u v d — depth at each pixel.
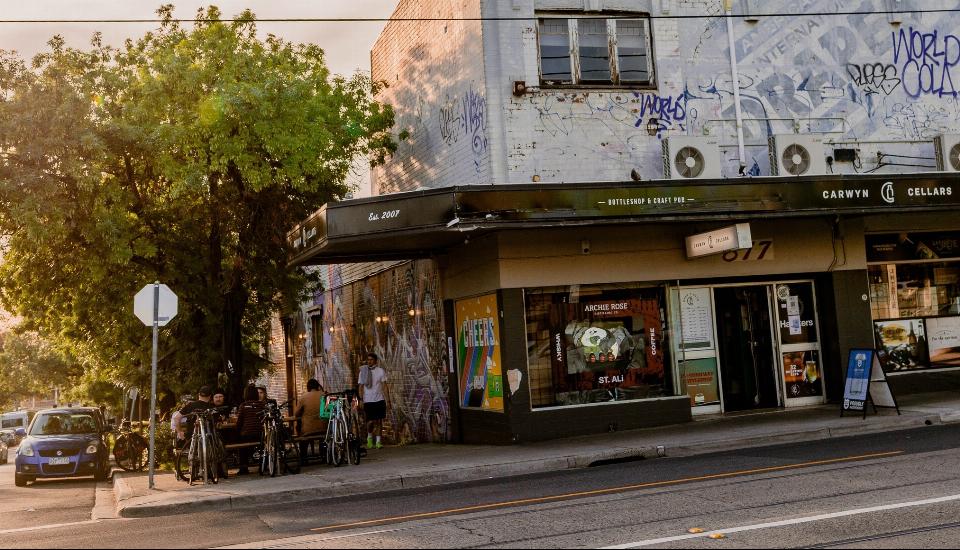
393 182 22.58
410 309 20.97
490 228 13.59
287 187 20.22
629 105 16.59
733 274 16.61
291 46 21.78
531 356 15.68
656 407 15.86
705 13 17.25
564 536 7.57
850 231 17.30
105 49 18.80
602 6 16.69
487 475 12.50
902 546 6.58
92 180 16.77
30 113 16.70
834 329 17.12
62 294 20.45
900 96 18.17
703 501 8.85
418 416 20.56
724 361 16.88
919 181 15.27
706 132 16.92
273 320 40.31
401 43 21.62
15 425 55.38
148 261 19.42
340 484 11.96
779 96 17.47
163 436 20.42
